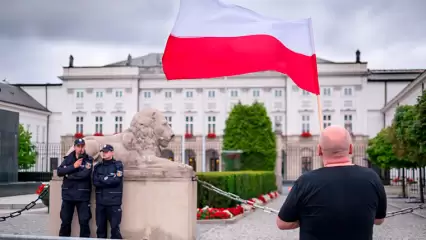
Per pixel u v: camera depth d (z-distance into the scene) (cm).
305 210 407
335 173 409
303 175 420
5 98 5794
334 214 395
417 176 4316
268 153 5372
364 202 399
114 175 876
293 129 6419
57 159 6606
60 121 6794
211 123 6525
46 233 1295
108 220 913
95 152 957
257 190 2617
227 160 4262
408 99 4950
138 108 6612
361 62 6391
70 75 6650
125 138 955
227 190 1777
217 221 1595
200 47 944
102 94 6650
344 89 6425
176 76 945
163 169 930
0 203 2177
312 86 943
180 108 6575
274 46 945
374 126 6469
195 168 6525
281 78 6481
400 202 2697
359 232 396
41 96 6844
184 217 920
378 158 3306
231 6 949
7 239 459
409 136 2222
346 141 423
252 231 1392
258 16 960
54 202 966
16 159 2895
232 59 943
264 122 5409
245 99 6506
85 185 894
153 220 923
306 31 952
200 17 949
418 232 1396
